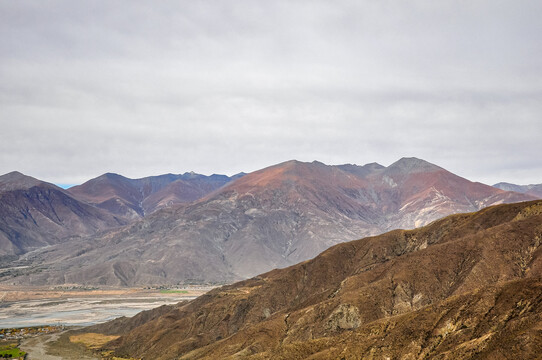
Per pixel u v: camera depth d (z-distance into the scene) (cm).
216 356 14625
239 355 13712
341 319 14012
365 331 11556
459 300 10806
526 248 14188
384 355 10619
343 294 14988
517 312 9744
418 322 10850
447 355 9500
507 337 9006
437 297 14225
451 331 10294
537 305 9550
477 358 9012
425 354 10131
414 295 14488
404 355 10338
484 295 10506
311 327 14162
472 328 10012
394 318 11525
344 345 11400
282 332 14775
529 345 8506
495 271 13862
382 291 14688
